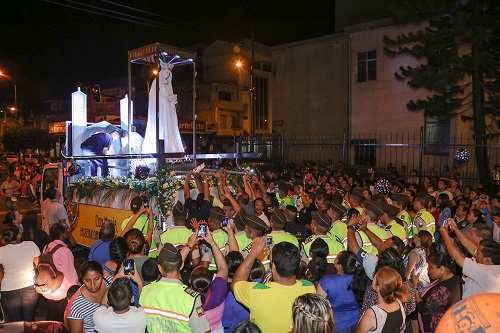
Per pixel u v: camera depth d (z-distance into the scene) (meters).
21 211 19.73
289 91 28.92
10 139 42.97
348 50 26.05
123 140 15.24
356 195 8.48
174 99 14.09
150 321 3.87
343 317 4.60
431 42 18.77
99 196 10.04
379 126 24.30
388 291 3.76
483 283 4.36
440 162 21.88
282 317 3.81
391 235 6.60
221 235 6.14
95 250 5.94
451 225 5.17
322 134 27.41
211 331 4.30
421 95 22.58
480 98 17.95
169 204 8.75
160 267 4.05
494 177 16.80
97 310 3.87
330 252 5.76
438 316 4.46
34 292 5.86
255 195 9.76
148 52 13.14
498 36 18.42
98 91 19.73
